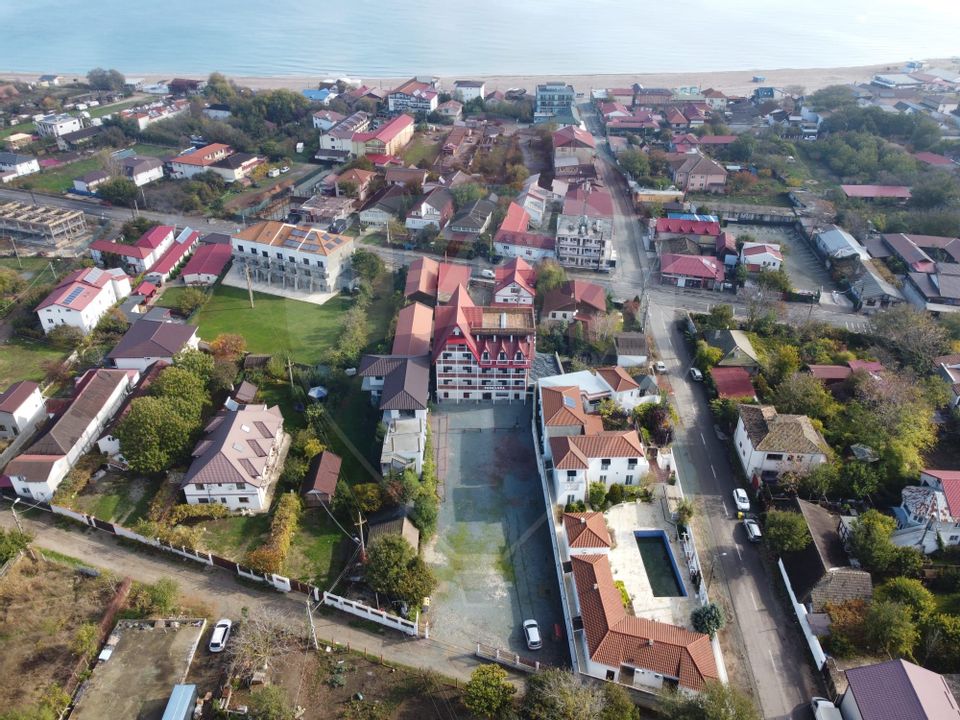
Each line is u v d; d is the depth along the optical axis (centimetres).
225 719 5588
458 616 6600
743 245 13275
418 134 19588
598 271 12900
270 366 8475
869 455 7931
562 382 8994
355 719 5659
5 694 5716
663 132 19888
